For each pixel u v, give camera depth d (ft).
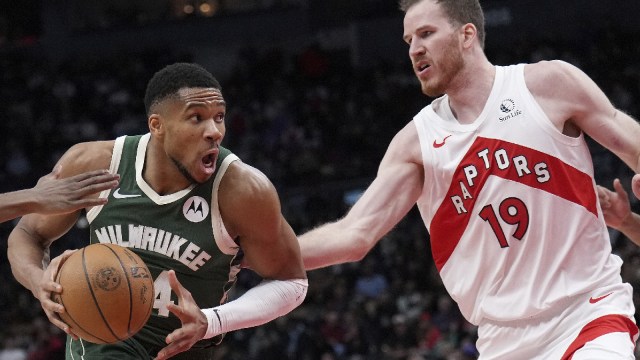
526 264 14.88
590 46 75.82
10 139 76.54
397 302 49.98
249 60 83.97
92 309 12.55
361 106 76.33
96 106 80.38
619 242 47.85
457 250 15.48
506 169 14.96
